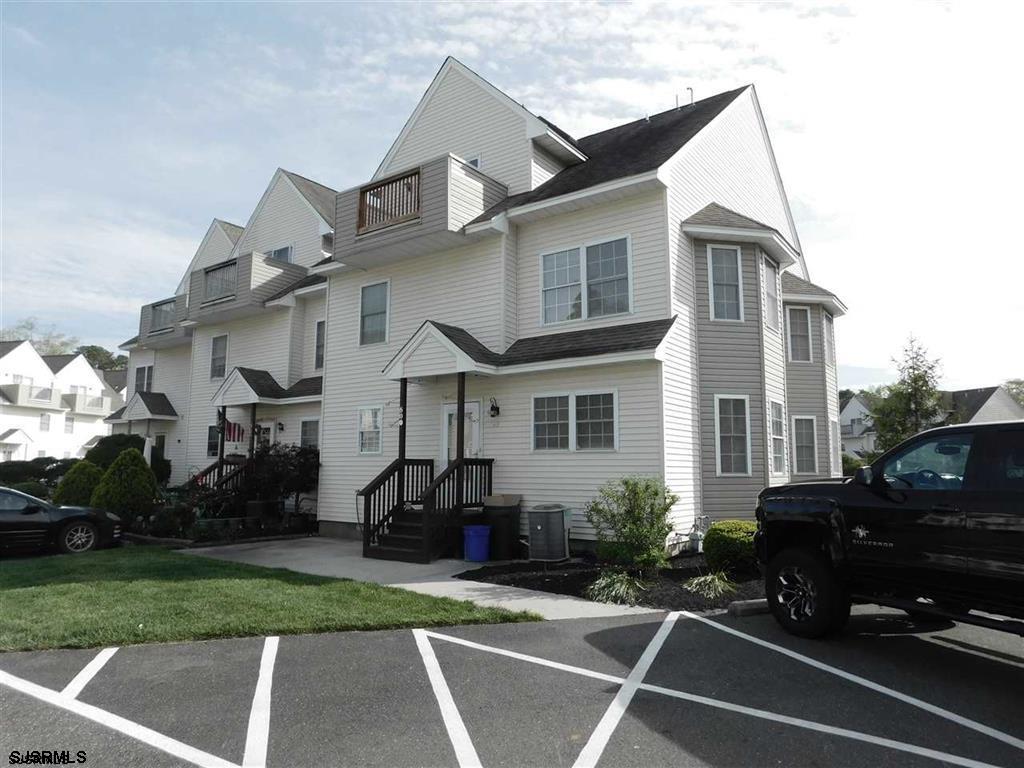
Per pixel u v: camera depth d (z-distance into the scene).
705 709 4.58
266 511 16.02
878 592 5.97
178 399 24.03
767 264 13.96
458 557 11.49
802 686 5.04
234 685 4.97
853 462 25.55
